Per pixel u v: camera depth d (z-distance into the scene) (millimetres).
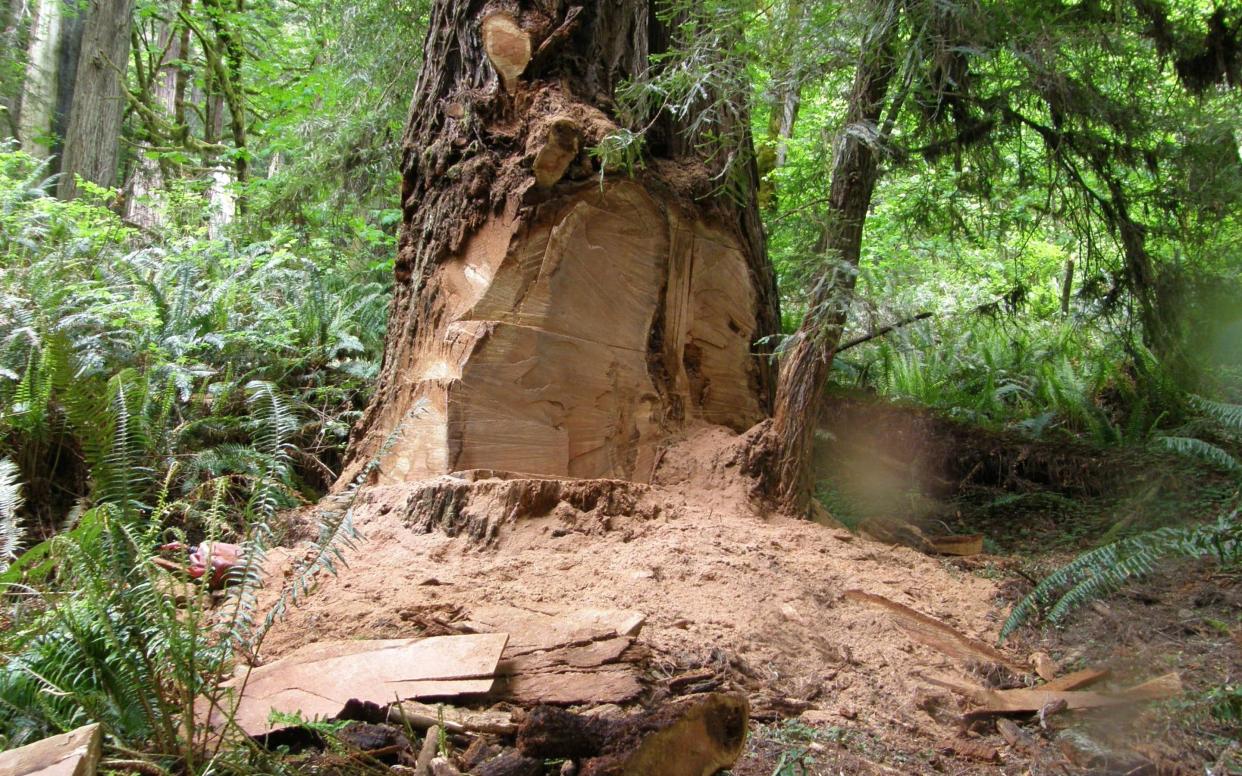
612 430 4863
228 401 5617
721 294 5348
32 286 5496
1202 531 3400
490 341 4516
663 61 5410
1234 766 2643
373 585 3549
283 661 2867
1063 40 5305
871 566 4211
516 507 4117
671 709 2367
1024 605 3443
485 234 4781
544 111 4789
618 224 4898
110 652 2455
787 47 4992
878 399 7363
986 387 7570
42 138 12625
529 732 2336
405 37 7824
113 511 2531
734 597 3619
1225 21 6168
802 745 2711
